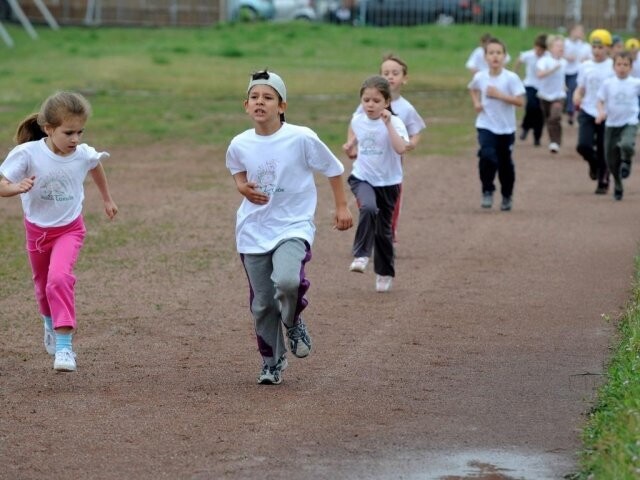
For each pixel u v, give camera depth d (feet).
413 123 89.10
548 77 168.55
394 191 81.76
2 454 48.11
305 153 57.31
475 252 95.14
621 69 121.29
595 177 130.72
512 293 80.02
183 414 53.52
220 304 77.05
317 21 380.37
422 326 71.00
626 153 121.80
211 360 63.41
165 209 115.96
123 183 132.67
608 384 55.01
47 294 58.39
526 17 360.48
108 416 53.21
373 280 85.40
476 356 64.03
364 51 310.24
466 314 74.13
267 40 328.90
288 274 55.26
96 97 222.07
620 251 94.94
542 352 64.75
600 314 73.51
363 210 79.82
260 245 57.06
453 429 51.37
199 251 95.45
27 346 66.23
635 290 76.89
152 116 197.36
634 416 47.47
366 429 51.39
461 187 132.77
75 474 45.85
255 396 56.49
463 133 184.44
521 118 210.59
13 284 82.74
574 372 60.59
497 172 129.59
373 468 46.55
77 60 278.67
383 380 59.31
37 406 54.80
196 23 373.40
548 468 46.42
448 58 298.35
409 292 80.84
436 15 363.56
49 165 59.06
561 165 154.10
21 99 214.48
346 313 74.49
